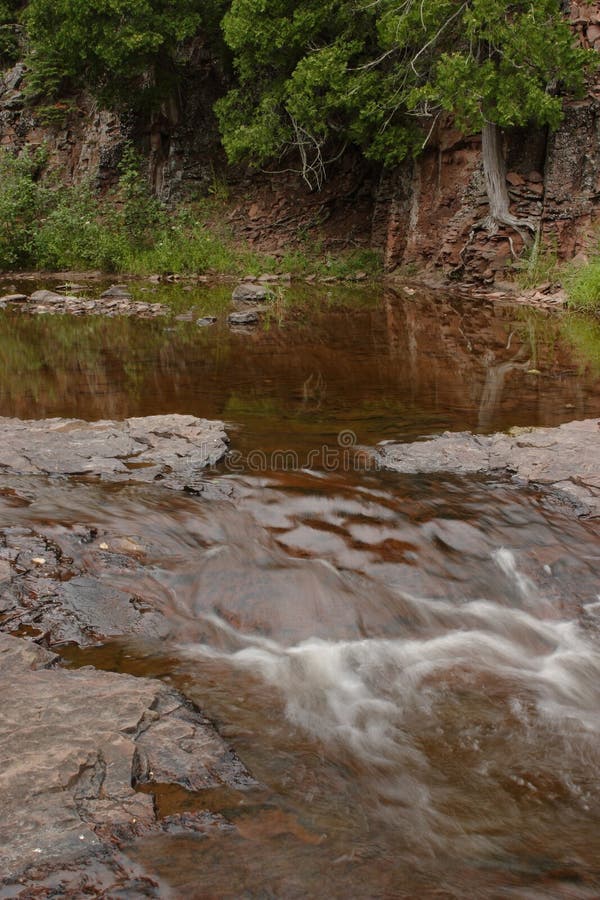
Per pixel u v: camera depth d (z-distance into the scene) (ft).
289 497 15.29
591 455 17.57
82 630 11.30
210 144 77.92
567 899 6.86
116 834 7.14
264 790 8.14
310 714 9.79
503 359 29.22
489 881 7.06
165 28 66.74
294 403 22.62
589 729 9.85
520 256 52.08
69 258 68.54
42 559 12.62
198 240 69.00
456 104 49.11
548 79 47.34
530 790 8.64
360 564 13.21
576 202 49.01
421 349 31.35
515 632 12.16
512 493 15.97
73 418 20.61
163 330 36.27
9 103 86.02
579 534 14.58
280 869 6.94
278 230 72.08
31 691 9.22
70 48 68.95
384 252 66.33
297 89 59.26
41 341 33.32
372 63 56.49
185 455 17.35
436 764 9.01
